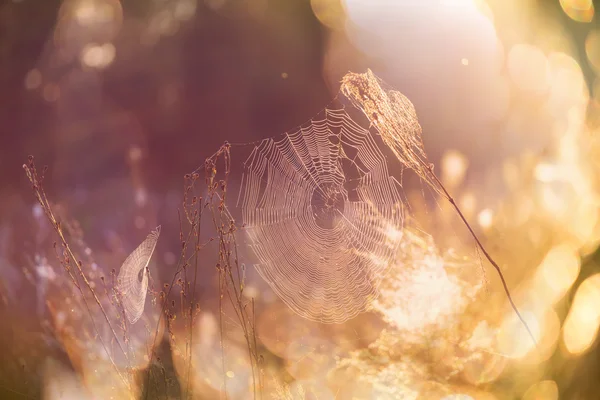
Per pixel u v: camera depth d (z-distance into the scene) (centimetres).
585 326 83
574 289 87
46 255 100
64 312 90
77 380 86
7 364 88
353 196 100
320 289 94
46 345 90
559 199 94
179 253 117
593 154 95
